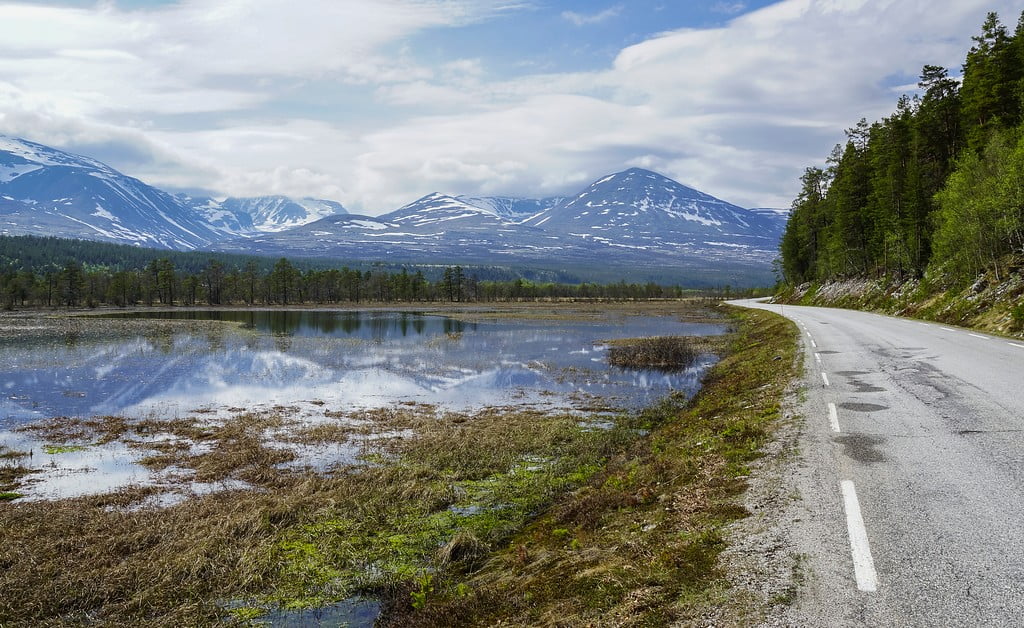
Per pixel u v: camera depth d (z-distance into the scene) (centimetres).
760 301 12200
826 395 1503
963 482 783
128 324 7850
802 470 894
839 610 500
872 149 7725
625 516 880
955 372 1700
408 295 16162
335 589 853
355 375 3419
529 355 4300
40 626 787
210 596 849
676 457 1151
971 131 5300
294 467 1592
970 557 574
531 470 1446
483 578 818
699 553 651
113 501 1320
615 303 15300
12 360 4084
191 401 2661
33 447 1855
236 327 7388
